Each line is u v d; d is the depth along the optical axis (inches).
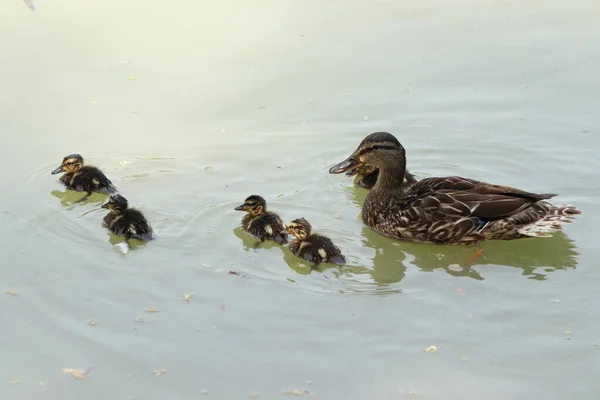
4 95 494.9
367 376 303.6
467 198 383.6
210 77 516.7
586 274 361.7
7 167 441.7
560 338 321.4
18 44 540.1
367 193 438.9
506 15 584.4
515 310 338.3
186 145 461.4
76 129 470.3
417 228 389.4
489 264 375.2
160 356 313.6
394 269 371.6
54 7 584.7
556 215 375.6
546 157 450.9
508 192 383.2
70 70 518.9
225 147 461.7
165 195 422.6
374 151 400.2
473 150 459.8
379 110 492.4
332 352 315.9
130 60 528.7
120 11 580.7
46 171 440.5
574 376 301.4
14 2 589.3
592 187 423.8
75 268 367.2
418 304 343.6
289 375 303.9
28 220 402.9
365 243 396.8
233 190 429.1
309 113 489.4
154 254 377.7
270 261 374.9
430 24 572.4
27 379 303.6
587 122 475.8
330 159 454.3
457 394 294.4
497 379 301.1
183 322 332.2
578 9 589.9
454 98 500.7
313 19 574.2
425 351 315.9
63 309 340.5
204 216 406.3
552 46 548.1
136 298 347.3
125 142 461.7
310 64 529.3
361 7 589.6
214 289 353.4
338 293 351.6
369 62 532.7
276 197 426.0
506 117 483.8
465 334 324.5
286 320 333.4
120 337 323.9
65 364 310.5
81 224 401.4
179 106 492.7
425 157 457.1
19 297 347.6
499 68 527.5
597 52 541.0
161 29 559.2
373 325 330.3
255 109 492.1
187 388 297.9
